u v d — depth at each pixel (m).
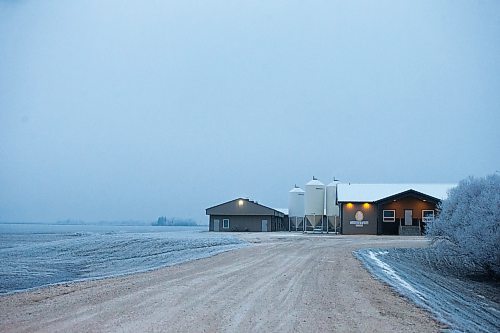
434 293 16.22
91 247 35.69
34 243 43.72
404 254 28.64
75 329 9.70
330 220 59.84
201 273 19.06
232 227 64.44
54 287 16.55
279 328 9.91
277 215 66.69
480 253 21.56
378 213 50.56
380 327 10.36
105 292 14.73
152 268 22.48
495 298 17.66
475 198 24.44
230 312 11.44
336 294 14.23
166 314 11.17
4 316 11.33
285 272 19.09
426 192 51.19
